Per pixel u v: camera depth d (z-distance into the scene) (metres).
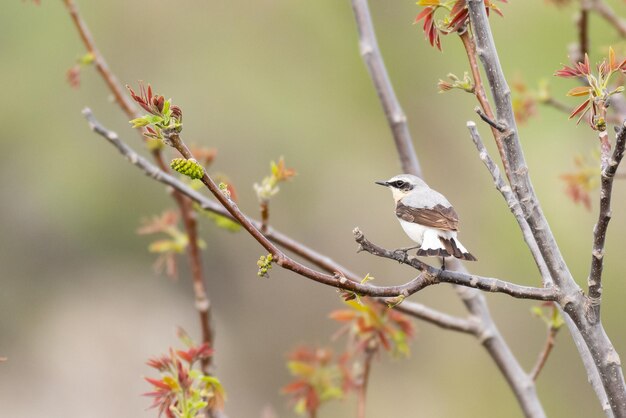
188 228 6.77
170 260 7.27
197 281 6.72
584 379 15.43
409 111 17.20
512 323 15.91
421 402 16.38
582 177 7.65
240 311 19.64
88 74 17.42
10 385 18.41
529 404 6.07
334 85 17.42
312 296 19.77
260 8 17.31
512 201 4.42
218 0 17.28
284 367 19.20
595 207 14.50
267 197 5.96
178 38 17.36
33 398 18.31
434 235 5.40
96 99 17.73
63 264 19.20
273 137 17.42
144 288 19.47
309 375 6.90
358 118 17.56
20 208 18.47
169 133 3.88
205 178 3.91
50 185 18.06
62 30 17.30
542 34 14.52
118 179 18.33
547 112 13.75
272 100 17.22
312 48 17.38
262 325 19.50
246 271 19.84
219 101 17.31
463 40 4.80
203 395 5.35
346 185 17.89
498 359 6.24
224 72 17.30
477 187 16.83
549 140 14.02
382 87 6.82
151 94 3.88
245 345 19.44
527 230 4.45
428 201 5.75
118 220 18.67
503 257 15.98
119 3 17.28
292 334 19.45
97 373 18.67
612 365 4.26
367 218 18.12
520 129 13.97
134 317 19.25
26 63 17.41
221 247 19.84
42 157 17.88
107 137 6.18
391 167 17.73
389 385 16.70
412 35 17.03
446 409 16.20
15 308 18.95
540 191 14.32
